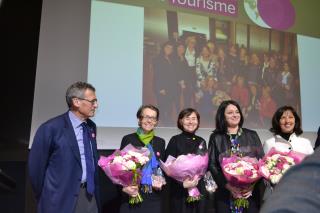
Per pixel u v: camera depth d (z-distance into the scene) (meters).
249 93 3.50
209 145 2.04
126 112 2.92
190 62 3.26
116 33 2.99
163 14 3.21
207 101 3.27
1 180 0.88
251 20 3.66
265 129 3.50
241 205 1.73
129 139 2.07
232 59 3.47
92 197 1.72
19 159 2.66
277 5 3.86
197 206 2.01
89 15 2.94
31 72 2.82
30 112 2.80
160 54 3.13
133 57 3.02
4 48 2.78
